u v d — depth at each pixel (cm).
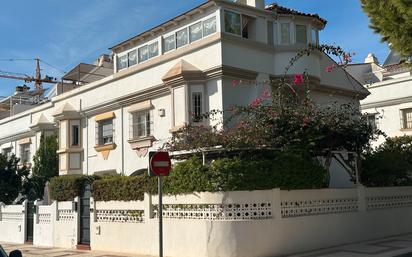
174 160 1592
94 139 2359
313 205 1433
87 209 1744
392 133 2791
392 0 1427
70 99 2534
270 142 1398
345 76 2270
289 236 1338
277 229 1316
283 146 1419
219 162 1305
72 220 1798
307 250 1370
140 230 1490
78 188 1786
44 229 1953
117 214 1588
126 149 2159
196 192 1331
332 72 2200
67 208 1828
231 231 1272
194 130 1477
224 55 1770
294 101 1555
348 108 1600
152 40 2067
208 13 1838
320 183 1448
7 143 3291
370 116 2580
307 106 1491
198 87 1819
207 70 1792
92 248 1661
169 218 1401
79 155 2434
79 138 2447
